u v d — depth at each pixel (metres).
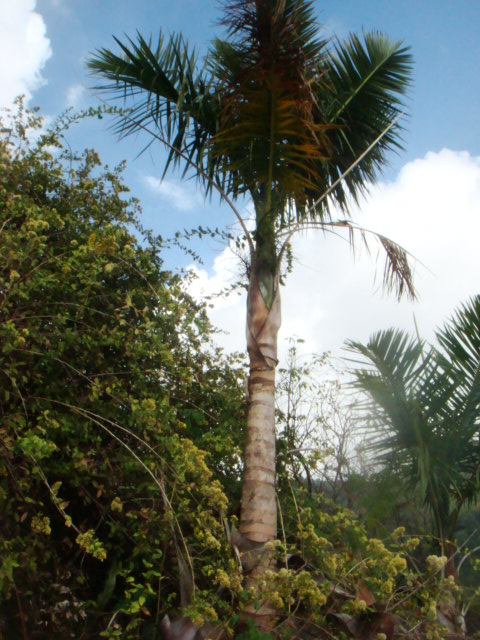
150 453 4.31
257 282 5.21
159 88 5.58
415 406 5.69
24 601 3.76
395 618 3.93
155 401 4.55
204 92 5.67
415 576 3.95
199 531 4.03
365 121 6.31
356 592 3.86
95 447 4.26
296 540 4.67
